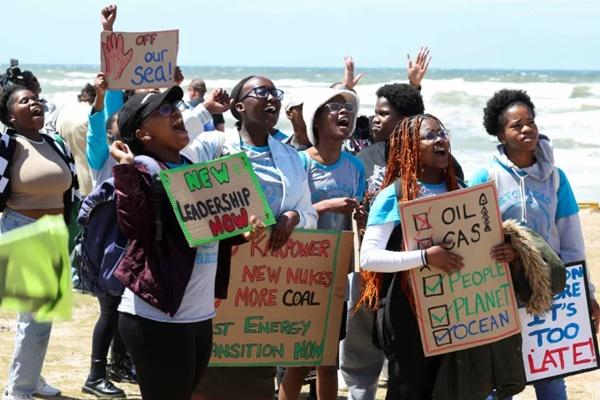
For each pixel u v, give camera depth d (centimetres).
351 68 927
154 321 535
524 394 885
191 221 538
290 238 663
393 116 780
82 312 1209
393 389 606
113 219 544
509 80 9750
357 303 670
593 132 4175
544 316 672
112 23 869
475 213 605
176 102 566
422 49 906
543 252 611
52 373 925
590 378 939
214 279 562
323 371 712
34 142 791
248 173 559
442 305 597
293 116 807
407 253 590
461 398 600
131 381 904
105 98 872
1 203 773
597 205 2127
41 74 8962
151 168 542
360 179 734
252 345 668
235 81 9825
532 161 682
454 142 3591
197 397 670
